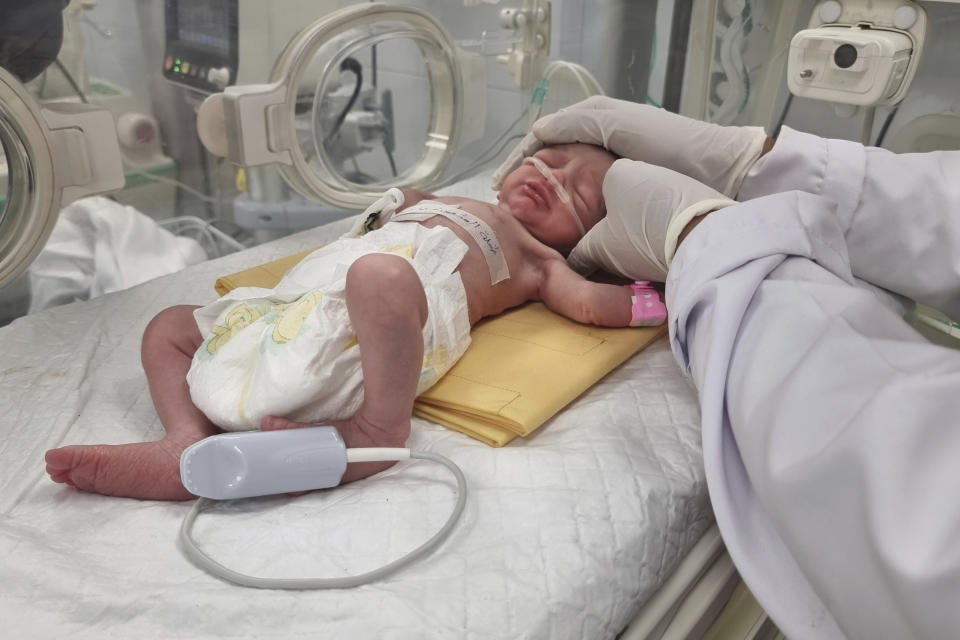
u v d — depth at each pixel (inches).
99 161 53.0
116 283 59.4
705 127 49.3
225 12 63.4
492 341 45.0
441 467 34.8
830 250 37.4
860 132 63.2
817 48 57.4
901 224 42.7
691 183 43.9
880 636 24.6
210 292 53.0
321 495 33.2
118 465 32.2
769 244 35.8
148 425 38.4
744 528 30.7
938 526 22.5
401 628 25.5
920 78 59.3
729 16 68.9
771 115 68.5
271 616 26.0
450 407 38.6
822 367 28.3
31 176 49.3
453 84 76.8
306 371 33.2
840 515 25.5
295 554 29.1
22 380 41.4
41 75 53.5
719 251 36.8
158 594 26.7
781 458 27.2
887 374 26.9
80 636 25.1
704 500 35.5
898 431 24.6
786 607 28.6
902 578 22.4
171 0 60.8
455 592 27.2
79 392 40.3
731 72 70.7
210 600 26.3
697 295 35.8
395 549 29.5
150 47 61.3
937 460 24.0
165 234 65.5
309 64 63.9
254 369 35.1
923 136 58.0
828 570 25.9
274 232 75.9
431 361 39.0
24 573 27.3
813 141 45.3
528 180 52.9
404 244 42.4
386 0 72.9
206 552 29.3
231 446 30.5
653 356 45.5
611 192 46.3
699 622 34.7
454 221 46.6
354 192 73.4
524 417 36.2
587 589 28.7
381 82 79.7
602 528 30.9
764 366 30.6
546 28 76.8
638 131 50.8
